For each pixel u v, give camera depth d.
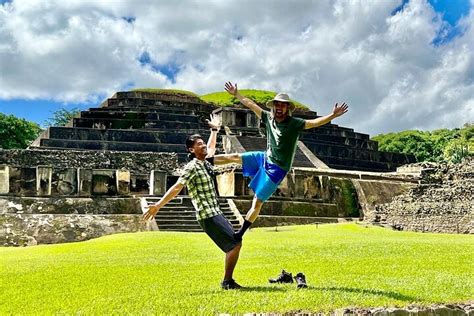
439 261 14.66
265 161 9.52
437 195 40.81
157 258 16.58
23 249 23.02
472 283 10.45
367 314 7.93
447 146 86.00
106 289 10.13
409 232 32.16
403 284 10.20
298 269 12.77
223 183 38.62
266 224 35.81
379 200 43.31
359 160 58.81
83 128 47.94
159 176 35.84
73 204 33.41
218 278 11.39
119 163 41.34
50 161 40.09
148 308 8.16
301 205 39.03
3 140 65.44
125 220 31.69
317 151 56.28
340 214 41.12
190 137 9.85
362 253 17.12
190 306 8.16
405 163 63.00
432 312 8.21
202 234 26.11
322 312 7.89
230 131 54.06
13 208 32.16
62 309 8.39
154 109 55.53
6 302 9.20
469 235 30.44
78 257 17.91
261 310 7.92
